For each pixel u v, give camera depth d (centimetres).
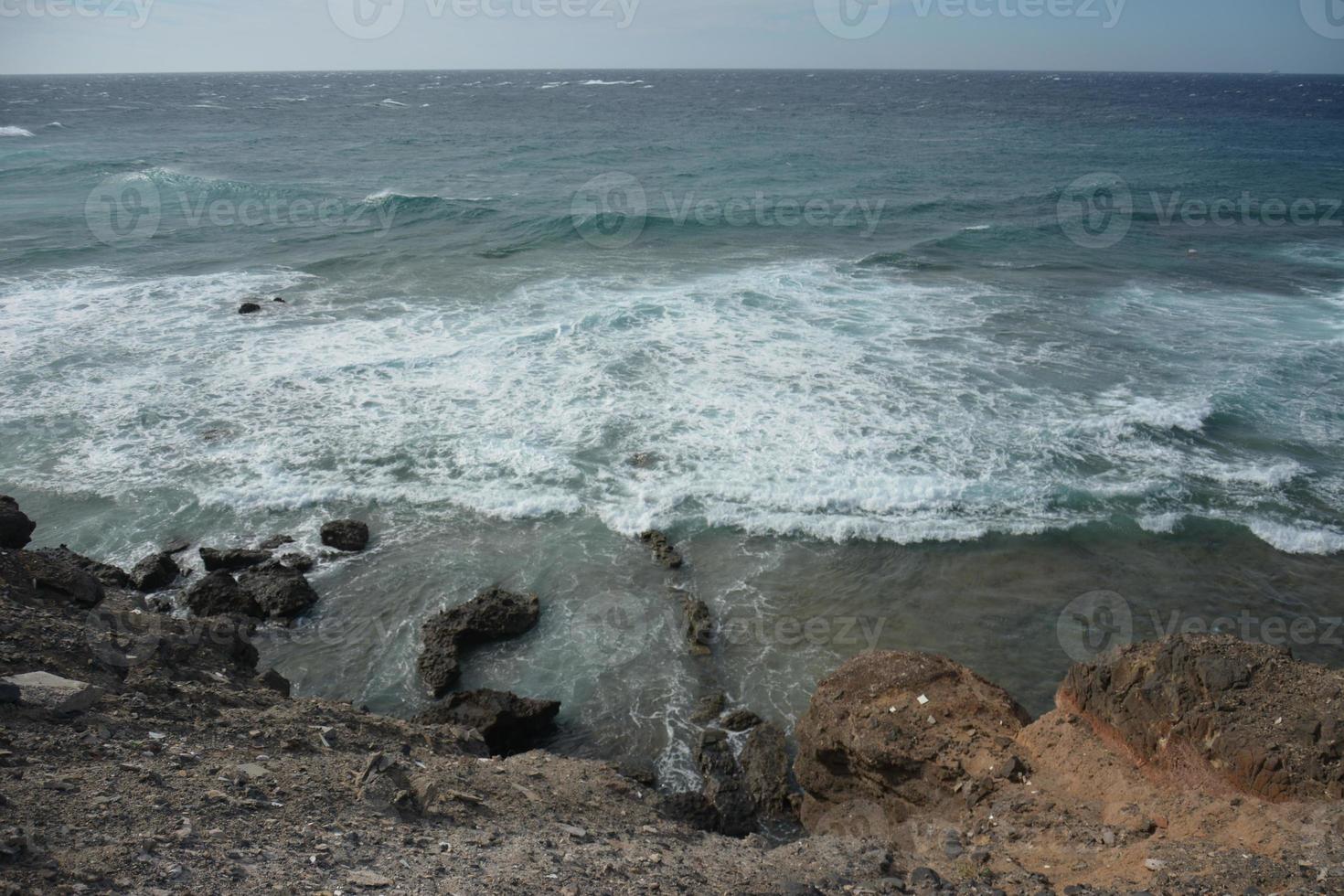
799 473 1536
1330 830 588
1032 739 814
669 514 1438
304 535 1396
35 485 1499
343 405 1783
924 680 909
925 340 2139
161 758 664
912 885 630
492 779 803
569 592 1277
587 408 1761
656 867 636
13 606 882
